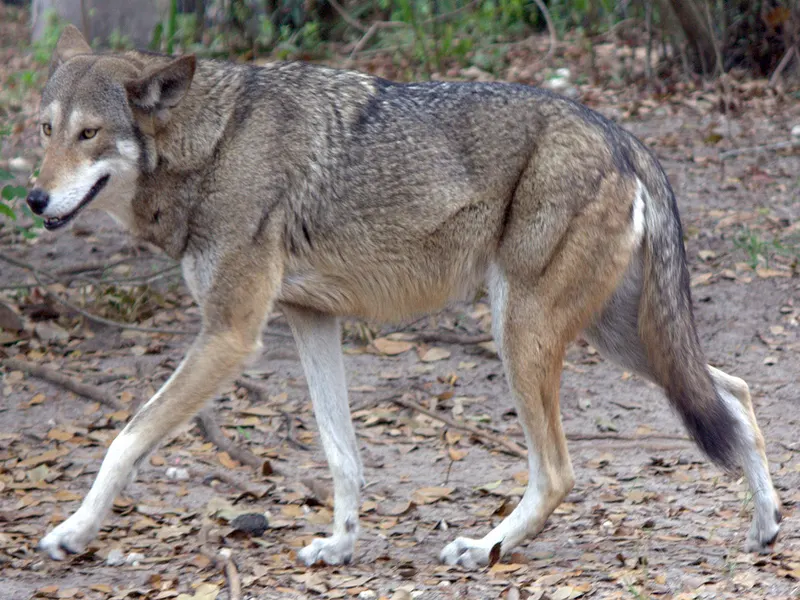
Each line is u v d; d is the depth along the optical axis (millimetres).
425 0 26109
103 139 8305
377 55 25781
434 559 8375
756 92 22453
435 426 11555
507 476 10305
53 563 8109
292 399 12266
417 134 8539
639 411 11828
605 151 8422
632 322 9000
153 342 13539
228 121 8453
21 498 9539
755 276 15016
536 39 27203
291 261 8578
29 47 28234
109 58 8539
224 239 8352
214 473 10258
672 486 9906
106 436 11125
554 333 8414
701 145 20078
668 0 23094
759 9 23453
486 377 12797
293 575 7969
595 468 10430
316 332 8797
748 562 8031
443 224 8539
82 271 15000
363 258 8578
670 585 7555
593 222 8328
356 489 8445
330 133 8508
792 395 11906
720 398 8641
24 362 12570
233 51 26078
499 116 8531
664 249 8695
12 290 14711
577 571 7910
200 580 7781
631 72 23750
